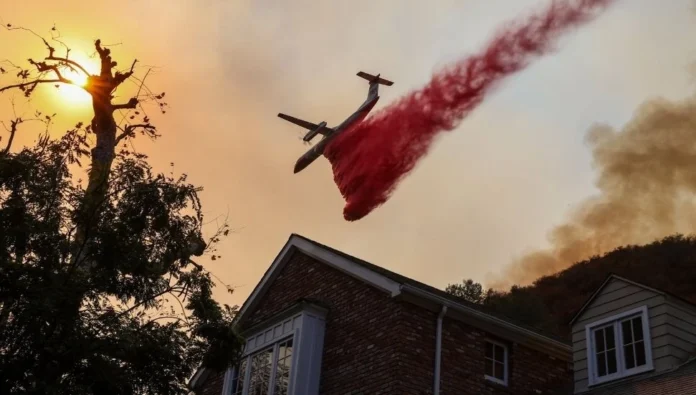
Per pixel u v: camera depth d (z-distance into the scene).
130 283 10.89
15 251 10.34
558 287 66.81
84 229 10.91
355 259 15.90
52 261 10.40
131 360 10.45
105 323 10.54
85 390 9.96
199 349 11.29
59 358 9.85
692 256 62.91
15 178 10.61
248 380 16.08
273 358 15.59
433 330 13.90
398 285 13.75
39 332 9.88
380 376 13.33
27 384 9.68
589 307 14.40
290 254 18.14
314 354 15.02
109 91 14.94
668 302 12.91
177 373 10.95
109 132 14.65
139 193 10.98
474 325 14.49
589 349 13.91
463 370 13.81
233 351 11.57
